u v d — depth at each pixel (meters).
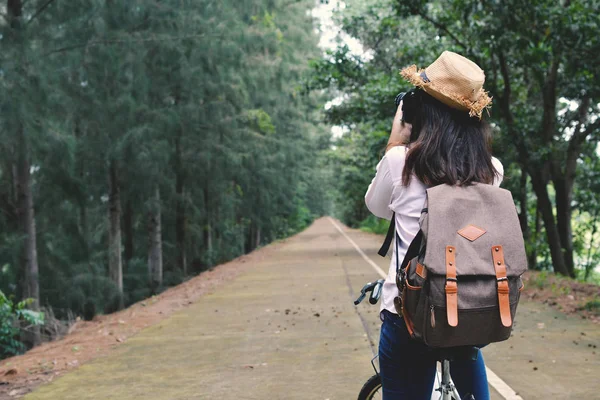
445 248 1.90
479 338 1.93
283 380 5.20
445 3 12.90
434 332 1.91
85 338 7.95
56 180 13.11
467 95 2.10
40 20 12.28
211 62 17.22
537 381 4.86
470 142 2.11
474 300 1.87
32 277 12.56
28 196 12.59
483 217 1.96
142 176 17.22
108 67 13.42
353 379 5.13
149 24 14.80
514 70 15.06
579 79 12.76
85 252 15.70
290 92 28.95
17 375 5.82
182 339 7.24
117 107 14.23
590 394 4.48
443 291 1.87
